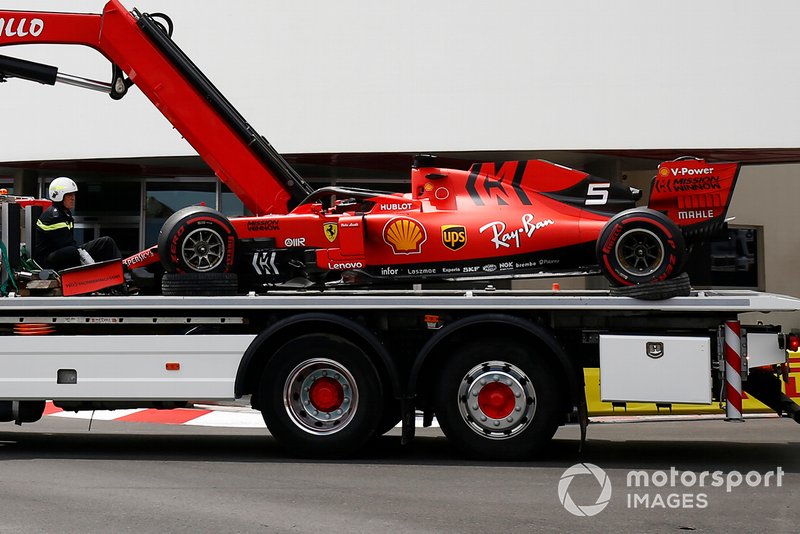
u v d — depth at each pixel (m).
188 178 33.62
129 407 15.90
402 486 12.32
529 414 14.27
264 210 17.38
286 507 10.92
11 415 16.22
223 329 15.29
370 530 9.77
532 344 14.46
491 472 13.45
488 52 27.67
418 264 15.88
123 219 33.94
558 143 27.50
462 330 14.59
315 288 16.38
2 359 15.41
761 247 34.97
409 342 14.94
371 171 32.12
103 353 15.22
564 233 15.47
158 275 17.11
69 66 29.58
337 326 14.77
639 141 27.39
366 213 16.17
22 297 15.48
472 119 27.73
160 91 17.39
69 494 11.75
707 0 27.38
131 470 13.73
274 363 14.71
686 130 27.42
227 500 11.34
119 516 10.43
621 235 14.30
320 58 28.30
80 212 34.16
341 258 15.97
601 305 14.20
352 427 14.55
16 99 30.19
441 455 15.32
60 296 15.95
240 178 17.41
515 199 15.84
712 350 14.34
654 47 27.41
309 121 28.30
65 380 15.27
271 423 14.70
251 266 16.39
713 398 14.32
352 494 11.75
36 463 14.51
